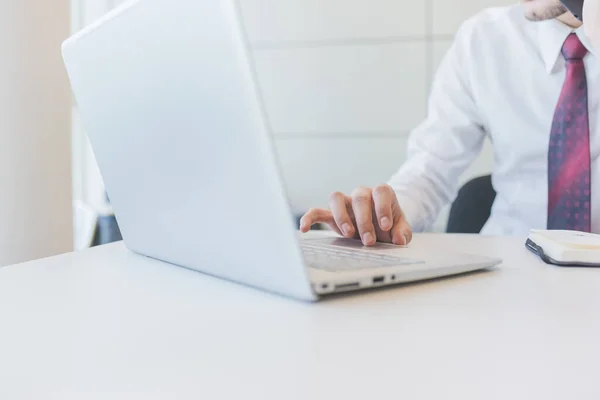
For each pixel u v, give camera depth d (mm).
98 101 504
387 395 228
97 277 496
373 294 426
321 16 2385
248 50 312
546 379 244
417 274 461
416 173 1281
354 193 724
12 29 796
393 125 2363
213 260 449
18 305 393
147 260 588
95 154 571
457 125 1354
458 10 2264
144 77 414
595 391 230
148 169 469
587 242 605
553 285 466
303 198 2467
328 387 237
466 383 240
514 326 335
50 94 868
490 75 1309
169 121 402
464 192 1353
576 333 319
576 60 1079
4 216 800
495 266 567
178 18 350
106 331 326
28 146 833
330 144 2426
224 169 365
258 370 259
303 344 300
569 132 1047
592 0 799
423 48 2309
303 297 384
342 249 583
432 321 348
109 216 1765
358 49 2367
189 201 427
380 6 2332
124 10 412
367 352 285
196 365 267
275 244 364
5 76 790
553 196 1055
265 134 321
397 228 694
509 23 1302
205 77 346
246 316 359
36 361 274
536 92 1246
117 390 236
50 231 883
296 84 2430
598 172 1134
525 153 1272
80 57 504
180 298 411
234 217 382
